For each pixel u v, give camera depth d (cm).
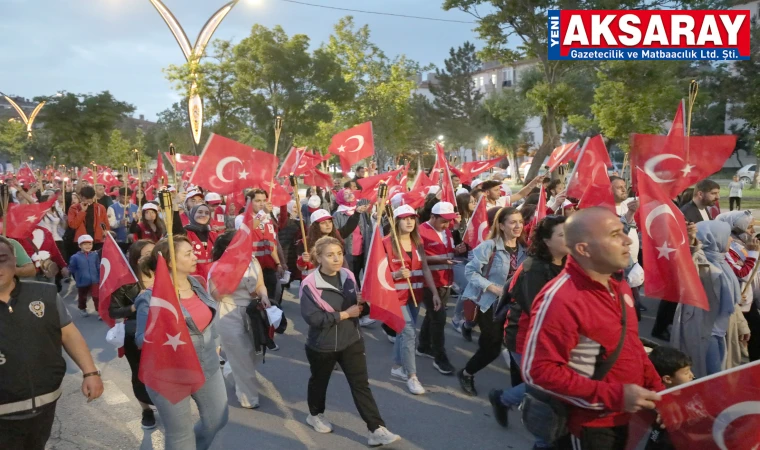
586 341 254
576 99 2212
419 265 575
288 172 955
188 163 1438
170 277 346
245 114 3334
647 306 862
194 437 360
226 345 519
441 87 5838
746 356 624
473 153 5834
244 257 505
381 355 671
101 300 480
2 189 525
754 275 540
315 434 475
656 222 413
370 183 903
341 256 446
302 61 3238
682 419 253
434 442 457
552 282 263
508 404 432
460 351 682
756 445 249
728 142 494
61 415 523
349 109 3675
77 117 4600
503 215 521
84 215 1065
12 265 300
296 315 861
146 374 341
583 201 585
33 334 307
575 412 266
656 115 2050
